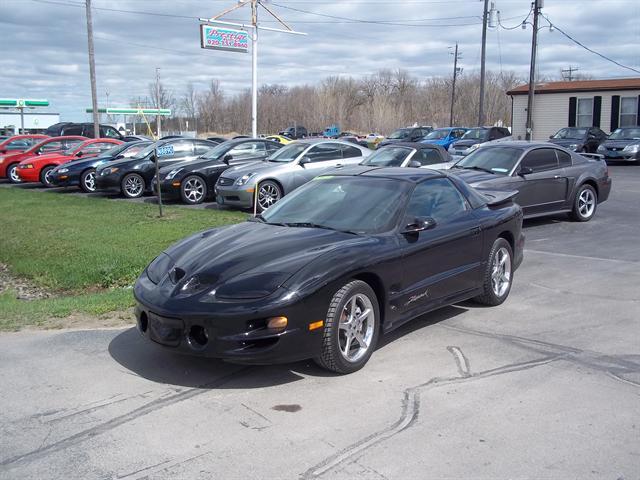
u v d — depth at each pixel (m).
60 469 3.49
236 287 4.51
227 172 13.75
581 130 27.12
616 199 15.40
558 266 8.51
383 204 5.61
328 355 4.63
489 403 4.24
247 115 75.50
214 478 3.37
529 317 6.24
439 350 5.31
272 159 14.16
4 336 5.88
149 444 3.76
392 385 4.58
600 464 3.44
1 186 20.83
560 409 4.14
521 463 3.46
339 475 3.36
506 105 76.06
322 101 78.00
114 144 21.58
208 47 28.47
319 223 5.59
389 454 3.57
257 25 28.16
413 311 5.47
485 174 11.05
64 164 18.53
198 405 4.29
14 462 3.58
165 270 5.09
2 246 10.46
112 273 8.28
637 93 31.70
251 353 4.38
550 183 11.43
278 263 4.70
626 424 3.92
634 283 7.53
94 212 13.64
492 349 5.32
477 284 6.28
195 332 4.52
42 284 8.37
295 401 4.33
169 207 14.34
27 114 64.94
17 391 4.59
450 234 5.82
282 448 3.67
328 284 4.58
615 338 5.56
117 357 5.26
